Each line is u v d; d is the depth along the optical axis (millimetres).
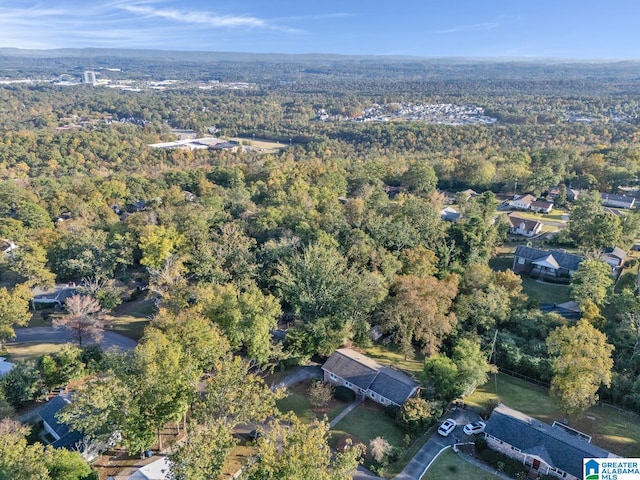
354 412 44094
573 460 35656
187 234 70438
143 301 68188
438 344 51594
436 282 54250
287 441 29594
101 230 78188
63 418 34875
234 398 34312
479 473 37062
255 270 61844
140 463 36938
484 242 73250
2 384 42688
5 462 28125
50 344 56031
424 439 40781
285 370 50438
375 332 57188
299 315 52969
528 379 49688
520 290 63031
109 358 41219
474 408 44688
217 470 28500
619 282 68438
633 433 41406
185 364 38094
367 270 60031
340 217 74688
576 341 43219
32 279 64375
